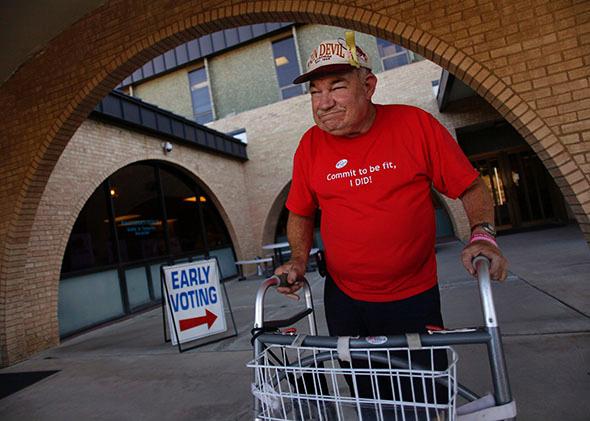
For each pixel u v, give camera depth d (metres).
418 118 1.22
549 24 3.06
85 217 6.50
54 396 3.24
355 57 1.15
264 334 1.10
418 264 1.28
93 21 4.60
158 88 15.39
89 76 4.56
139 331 5.51
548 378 2.27
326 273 1.48
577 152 2.98
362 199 1.23
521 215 11.45
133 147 7.50
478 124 10.32
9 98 4.93
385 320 1.32
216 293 4.53
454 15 3.31
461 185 1.19
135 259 7.56
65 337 5.74
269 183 12.22
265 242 12.25
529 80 3.10
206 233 10.38
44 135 4.73
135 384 3.27
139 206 7.91
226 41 14.27
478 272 0.87
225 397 2.74
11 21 4.34
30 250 5.09
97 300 6.48
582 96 2.97
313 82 1.20
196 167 9.75
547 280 4.56
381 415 0.87
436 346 0.87
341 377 2.50
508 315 3.54
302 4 3.74
